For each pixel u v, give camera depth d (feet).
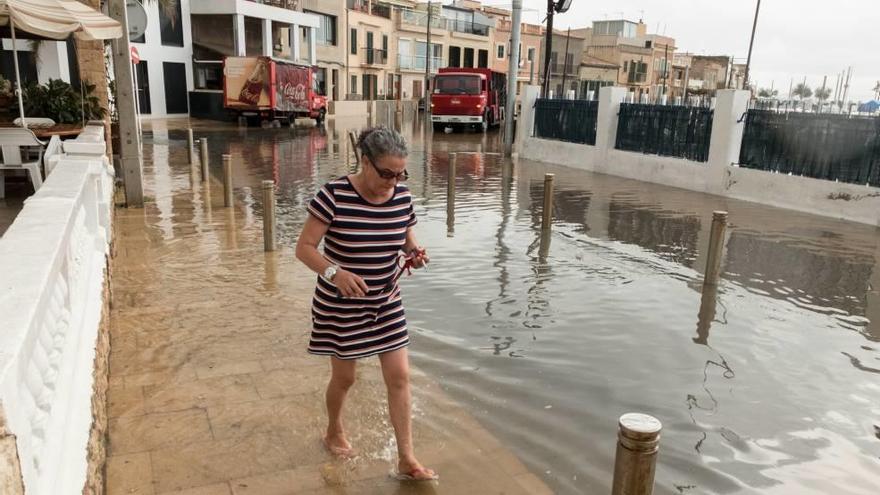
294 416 13.62
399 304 11.32
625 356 17.94
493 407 14.74
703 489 11.98
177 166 56.24
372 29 186.91
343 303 10.77
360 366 16.26
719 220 24.20
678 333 19.79
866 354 18.60
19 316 6.73
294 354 16.72
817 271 27.17
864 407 15.42
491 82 116.16
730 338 19.51
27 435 6.14
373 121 133.69
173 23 117.08
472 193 46.34
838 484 12.31
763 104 47.67
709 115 49.34
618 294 23.40
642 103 56.29
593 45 263.49
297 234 31.30
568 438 13.53
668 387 16.11
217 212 35.76
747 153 46.39
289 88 107.24
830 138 40.52
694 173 49.78
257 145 78.33
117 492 10.93
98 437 11.24
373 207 10.39
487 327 19.85
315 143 82.74
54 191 13.07
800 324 20.86
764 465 12.85
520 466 12.38
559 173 59.26
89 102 38.73
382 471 11.89
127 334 17.80
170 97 119.03
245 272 24.11
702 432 14.02
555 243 31.12
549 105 68.39
